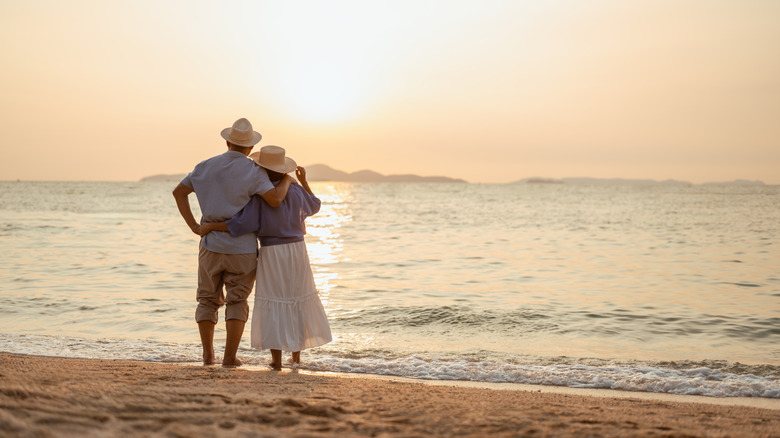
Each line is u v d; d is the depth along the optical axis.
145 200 70.56
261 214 4.78
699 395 4.81
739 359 6.54
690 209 53.84
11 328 7.63
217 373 4.31
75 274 12.66
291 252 4.80
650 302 10.05
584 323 8.39
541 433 2.79
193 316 8.46
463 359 6.24
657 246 20.33
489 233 26.12
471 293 10.96
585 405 3.77
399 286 11.75
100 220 33.66
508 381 5.20
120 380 3.73
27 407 2.67
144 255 16.34
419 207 57.72
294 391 3.67
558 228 29.36
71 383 3.41
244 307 4.90
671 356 6.64
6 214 40.19
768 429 3.16
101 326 7.81
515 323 8.36
